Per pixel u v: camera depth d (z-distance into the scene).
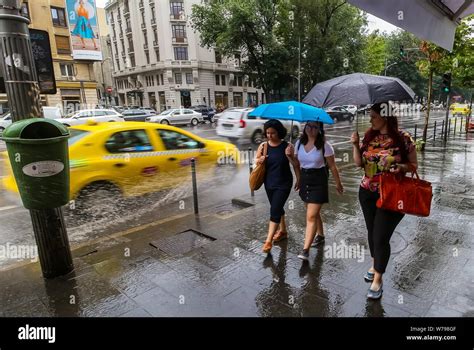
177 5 43.81
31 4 30.00
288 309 3.09
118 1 51.03
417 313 2.98
